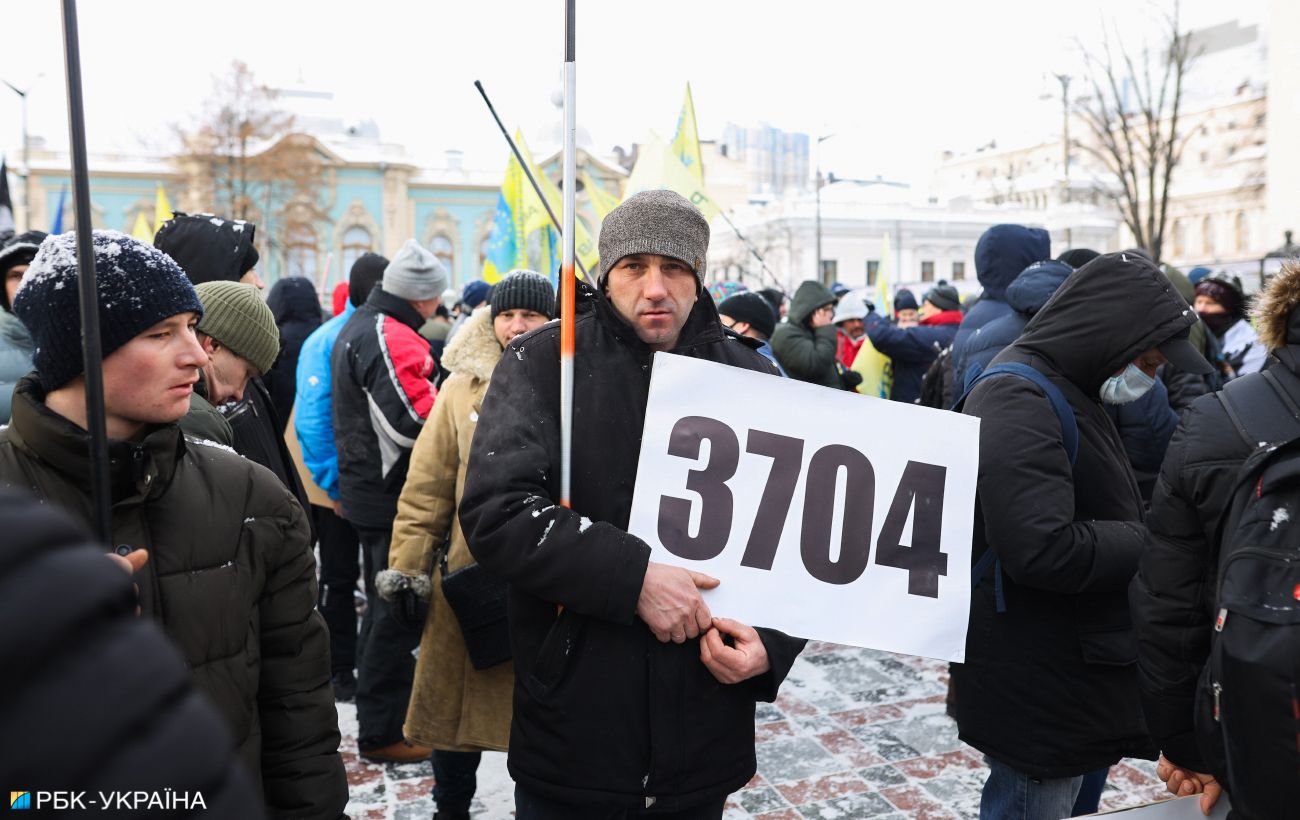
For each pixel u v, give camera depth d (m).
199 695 0.54
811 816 3.00
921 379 6.38
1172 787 1.94
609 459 1.71
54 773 0.46
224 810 0.51
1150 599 1.72
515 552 1.59
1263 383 1.63
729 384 1.76
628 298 1.72
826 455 1.80
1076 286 2.08
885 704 3.92
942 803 3.07
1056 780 2.09
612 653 1.64
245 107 45.34
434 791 2.88
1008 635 2.06
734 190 74.44
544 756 1.67
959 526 1.86
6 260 2.45
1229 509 1.54
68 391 1.32
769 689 1.71
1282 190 23.20
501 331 2.81
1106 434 2.12
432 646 2.67
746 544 1.73
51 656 0.47
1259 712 1.36
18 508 0.51
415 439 3.43
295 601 1.55
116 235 1.35
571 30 1.69
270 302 4.77
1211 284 4.93
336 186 52.84
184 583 1.36
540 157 47.69
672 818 1.71
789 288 40.88
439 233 54.75
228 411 2.37
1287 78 23.19
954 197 52.94
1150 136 25.92
